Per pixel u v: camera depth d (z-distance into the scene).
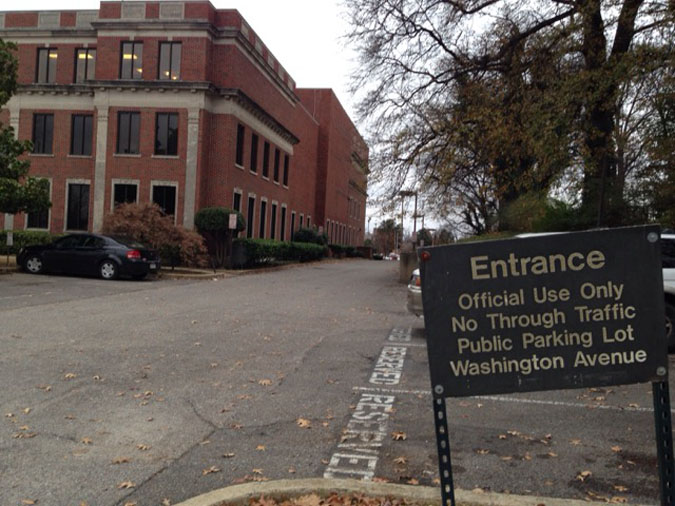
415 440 5.05
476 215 37.28
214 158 29.39
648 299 3.03
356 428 5.34
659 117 14.23
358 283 22.66
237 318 11.86
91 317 11.34
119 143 29.23
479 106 17.98
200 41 28.53
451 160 18.92
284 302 14.95
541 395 6.54
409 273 23.56
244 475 4.24
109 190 29.05
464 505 3.55
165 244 23.91
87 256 19.59
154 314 12.02
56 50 31.19
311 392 6.53
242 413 5.72
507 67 18.47
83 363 7.58
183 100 28.53
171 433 5.12
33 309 12.05
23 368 7.22
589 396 6.52
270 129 37.12
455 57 20.36
